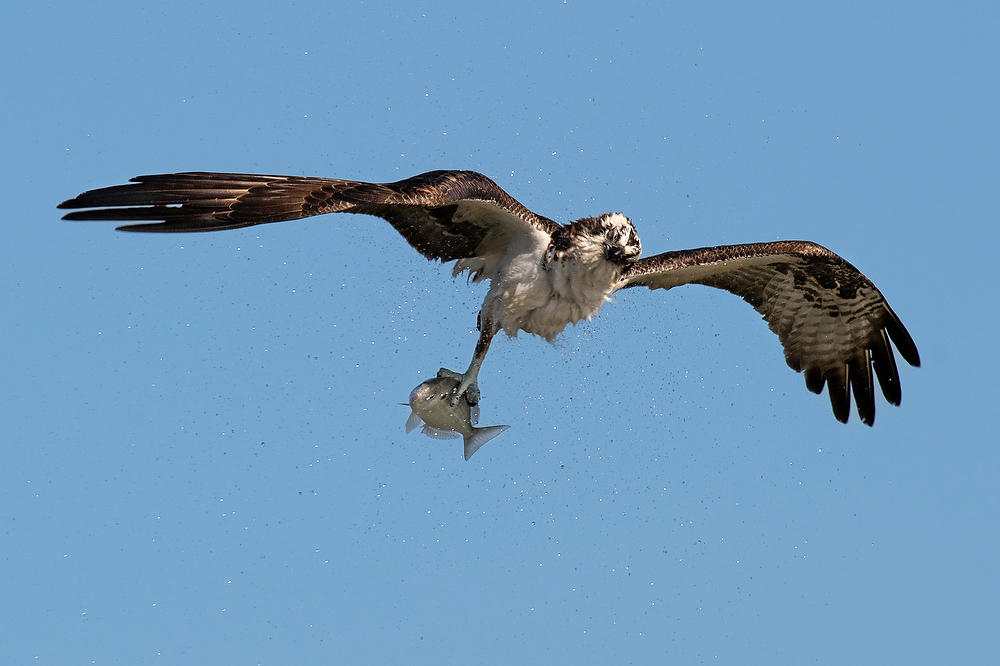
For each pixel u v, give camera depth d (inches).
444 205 527.2
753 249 609.0
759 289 654.5
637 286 615.8
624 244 550.6
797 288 652.7
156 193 445.4
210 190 449.4
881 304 647.8
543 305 565.3
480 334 576.1
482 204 519.8
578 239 553.6
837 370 674.2
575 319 571.2
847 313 656.4
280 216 442.9
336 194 457.4
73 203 441.1
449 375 574.2
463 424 574.6
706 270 622.5
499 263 568.7
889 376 665.6
